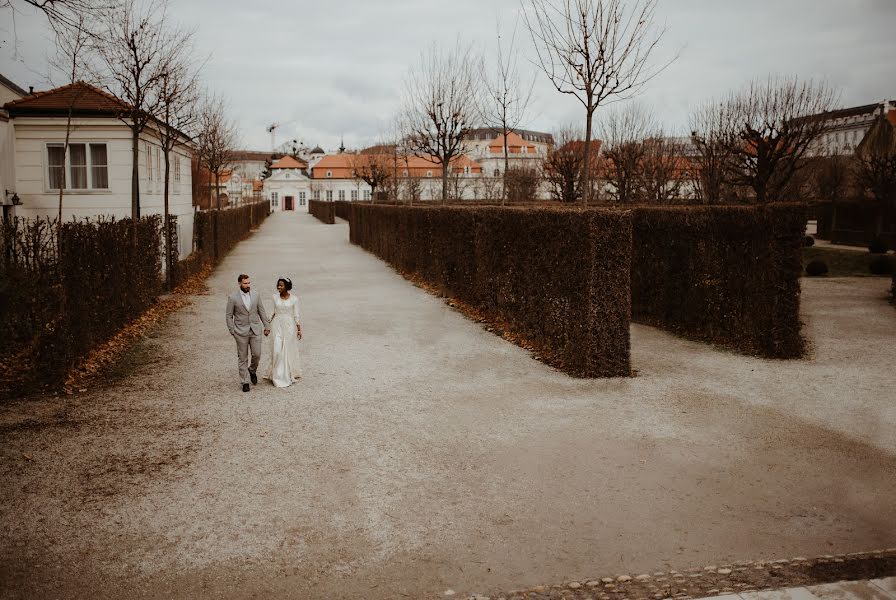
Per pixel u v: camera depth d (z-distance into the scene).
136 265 15.55
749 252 12.72
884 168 38.53
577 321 11.18
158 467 7.24
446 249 19.70
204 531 5.89
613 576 5.25
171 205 28.80
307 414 9.05
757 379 10.81
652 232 15.45
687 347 13.13
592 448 7.86
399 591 5.05
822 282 24.23
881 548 5.69
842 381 10.72
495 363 11.85
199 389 10.18
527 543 5.75
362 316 16.58
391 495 6.63
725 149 31.91
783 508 6.40
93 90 22.38
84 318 11.17
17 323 9.88
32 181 22.52
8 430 8.29
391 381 10.68
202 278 23.59
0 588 4.98
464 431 8.41
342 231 55.28
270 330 10.45
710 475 7.12
